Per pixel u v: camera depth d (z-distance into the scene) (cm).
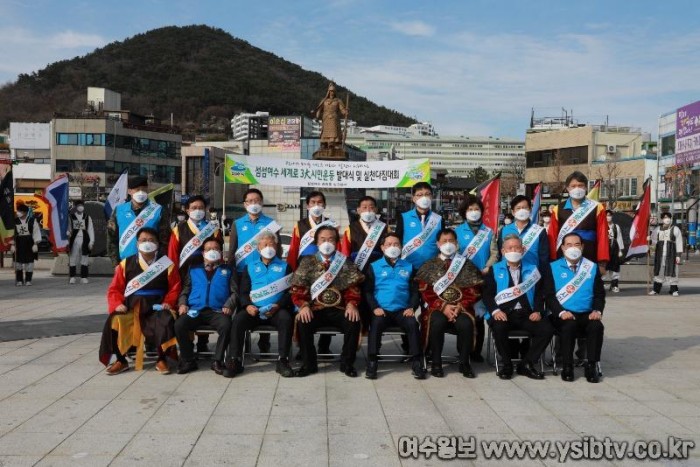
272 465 408
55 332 855
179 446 440
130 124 5981
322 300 653
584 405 546
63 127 5766
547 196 5266
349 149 5506
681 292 1423
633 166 4750
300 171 1708
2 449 432
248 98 13038
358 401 555
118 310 647
